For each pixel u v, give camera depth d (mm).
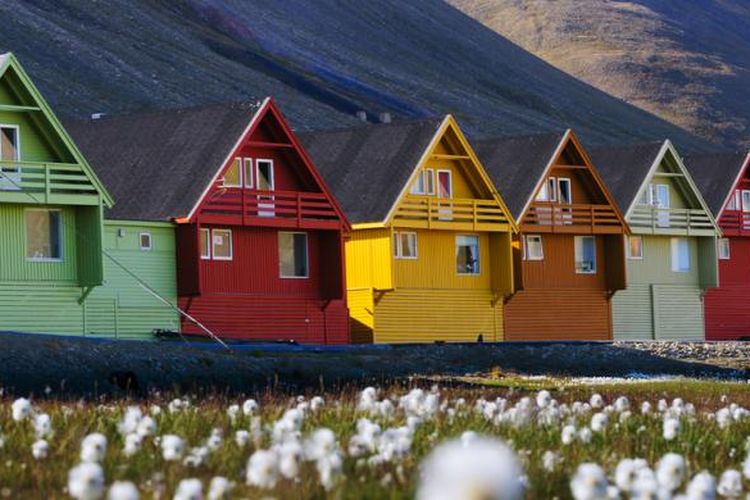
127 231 102062
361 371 88125
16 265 94438
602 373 104250
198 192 104625
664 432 35406
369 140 126562
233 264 108062
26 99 94688
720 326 154500
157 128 112812
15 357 75562
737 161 155625
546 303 134750
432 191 124000
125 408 39219
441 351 101375
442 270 125500
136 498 18844
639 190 141500
